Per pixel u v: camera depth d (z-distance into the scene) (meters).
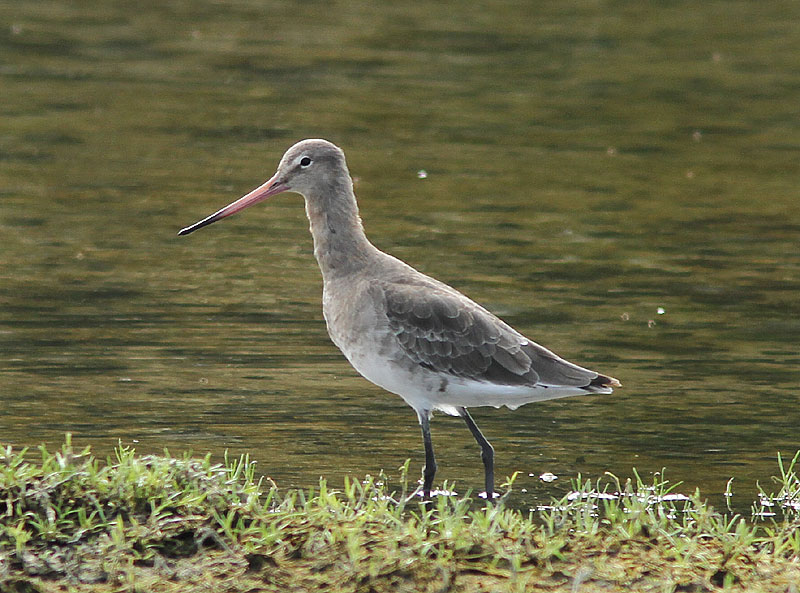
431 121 27.80
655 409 13.45
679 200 23.11
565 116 28.59
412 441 12.46
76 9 36.50
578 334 15.99
